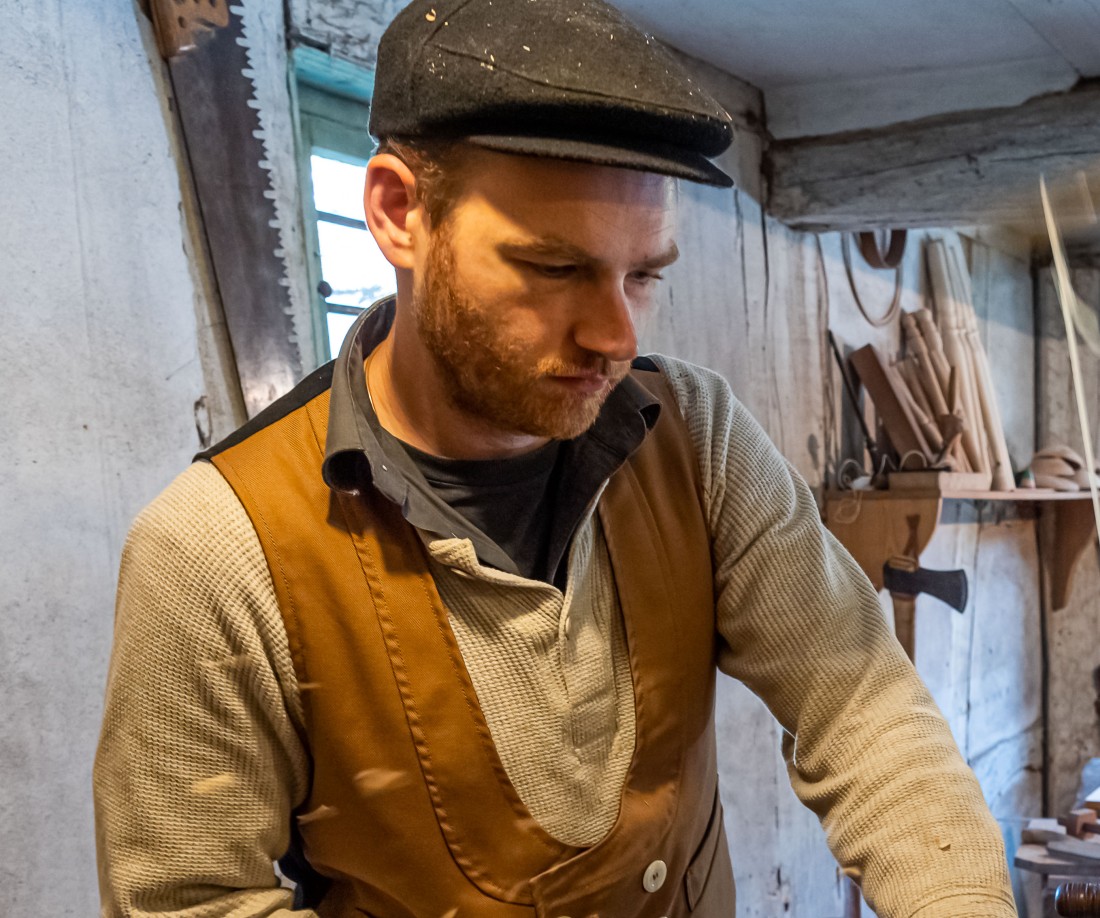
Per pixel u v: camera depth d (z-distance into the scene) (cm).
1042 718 388
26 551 117
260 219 141
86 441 122
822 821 85
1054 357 367
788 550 85
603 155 58
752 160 239
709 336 226
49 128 119
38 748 118
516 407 66
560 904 76
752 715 245
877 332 289
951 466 251
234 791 74
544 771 75
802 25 200
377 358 80
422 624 73
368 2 158
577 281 63
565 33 61
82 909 122
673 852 83
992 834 75
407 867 75
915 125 226
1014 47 205
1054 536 380
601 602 80
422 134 63
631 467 84
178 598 71
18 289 116
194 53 133
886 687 84
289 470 75
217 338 137
